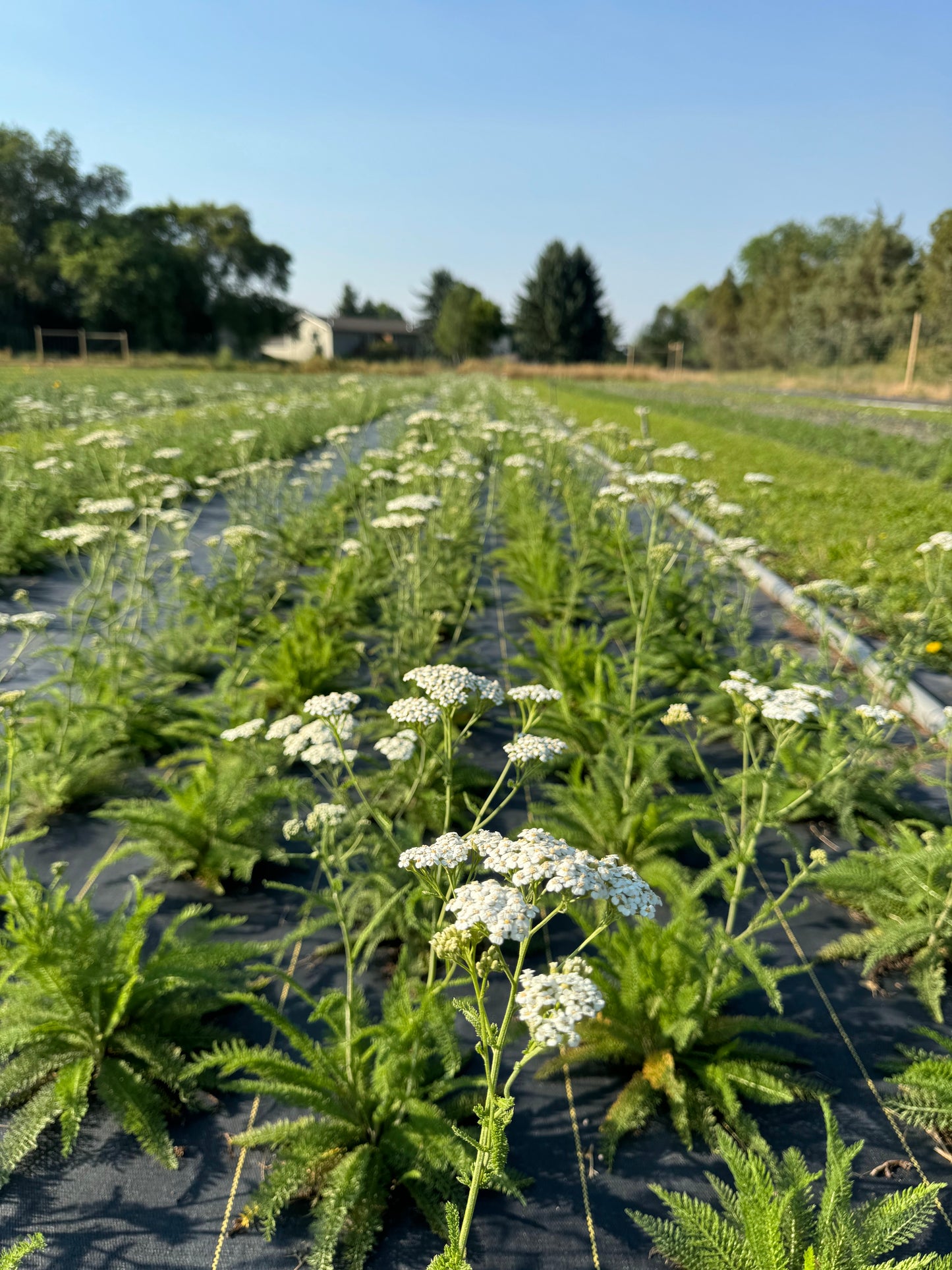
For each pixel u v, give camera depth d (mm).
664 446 20078
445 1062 2824
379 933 3715
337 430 11297
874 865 4020
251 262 75500
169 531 9367
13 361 56281
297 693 6020
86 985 3049
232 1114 2984
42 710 5145
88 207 72250
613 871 2084
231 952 3213
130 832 4168
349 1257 2426
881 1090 3146
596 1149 2859
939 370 41000
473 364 70188
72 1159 2803
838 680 5789
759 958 3836
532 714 3324
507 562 10328
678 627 7477
